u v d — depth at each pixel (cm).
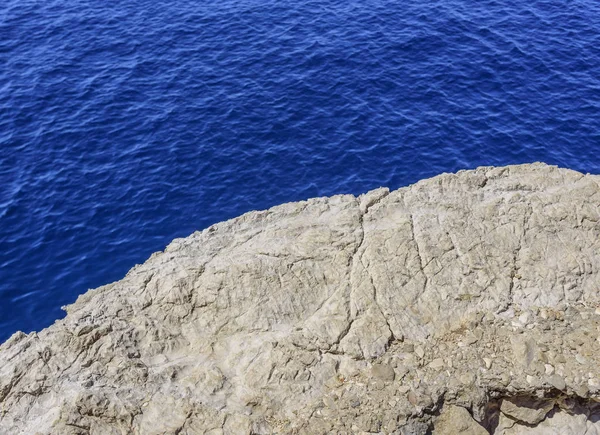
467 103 3153
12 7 3831
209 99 3144
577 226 1472
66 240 2427
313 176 2736
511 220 1488
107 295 1472
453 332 1327
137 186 2661
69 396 1238
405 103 3145
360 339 1318
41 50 3466
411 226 1504
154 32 3634
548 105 3150
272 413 1241
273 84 3250
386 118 3044
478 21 3772
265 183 2697
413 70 3366
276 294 1409
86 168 2741
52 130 2936
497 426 1295
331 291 1411
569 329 1315
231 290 1419
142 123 2991
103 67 3353
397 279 1401
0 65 3344
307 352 1310
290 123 3003
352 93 3200
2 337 2100
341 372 1288
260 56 3450
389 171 2764
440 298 1374
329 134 2947
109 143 2875
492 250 1441
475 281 1397
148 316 1398
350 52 3481
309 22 3744
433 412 1231
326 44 3544
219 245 1591
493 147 2905
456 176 1636
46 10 3819
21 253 2373
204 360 1336
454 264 1420
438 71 3359
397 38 3597
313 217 1619
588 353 1266
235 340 1366
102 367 1301
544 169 1636
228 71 3341
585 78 3331
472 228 1482
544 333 1309
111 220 2512
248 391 1270
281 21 3750
